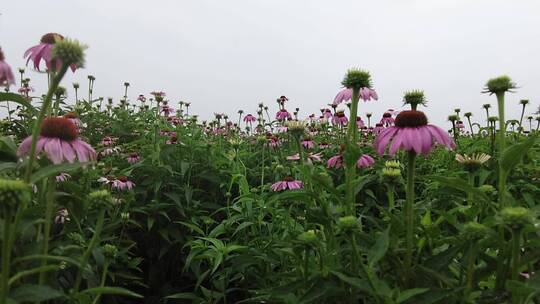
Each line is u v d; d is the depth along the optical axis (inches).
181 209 211.9
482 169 152.6
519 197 170.2
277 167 236.1
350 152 117.9
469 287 97.3
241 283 181.5
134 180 244.4
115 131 344.8
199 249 167.5
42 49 117.4
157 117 327.9
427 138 107.3
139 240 221.0
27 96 329.4
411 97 137.5
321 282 105.0
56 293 84.7
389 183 134.1
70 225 132.6
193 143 282.0
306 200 124.6
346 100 160.1
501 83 116.6
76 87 373.7
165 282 216.1
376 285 92.4
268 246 157.9
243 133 453.1
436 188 177.0
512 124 315.6
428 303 94.2
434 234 112.7
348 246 114.2
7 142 110.7
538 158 205.6
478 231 96.1
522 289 88.0
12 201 76.4
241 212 185.0
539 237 104.7
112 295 180.7
